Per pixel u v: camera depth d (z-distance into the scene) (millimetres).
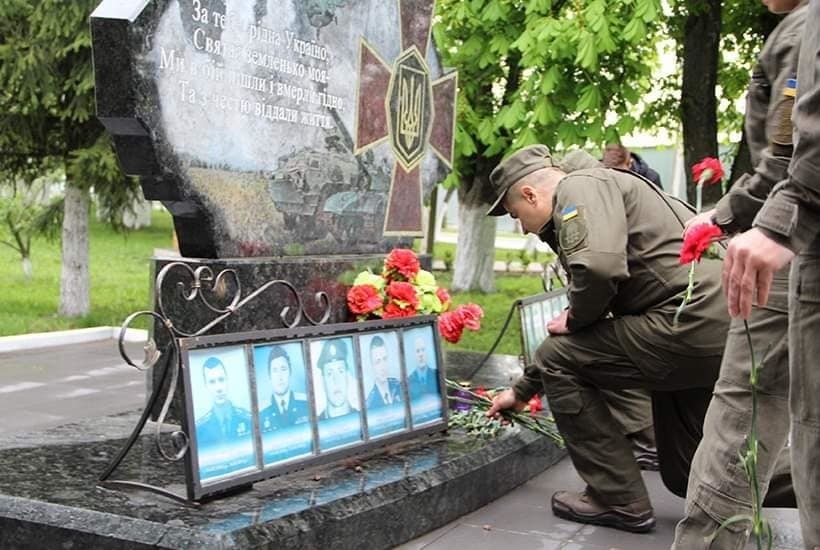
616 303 3561
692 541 2830
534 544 3463
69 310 9781
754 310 2713
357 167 4848
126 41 3465
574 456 3686
